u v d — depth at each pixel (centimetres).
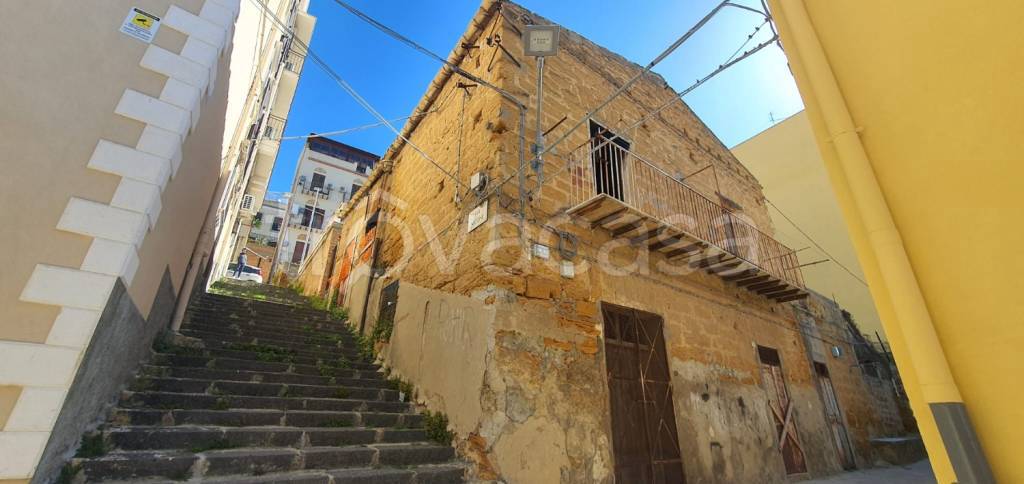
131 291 301
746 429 632
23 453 208
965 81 165
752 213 1030
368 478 345
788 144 1582
